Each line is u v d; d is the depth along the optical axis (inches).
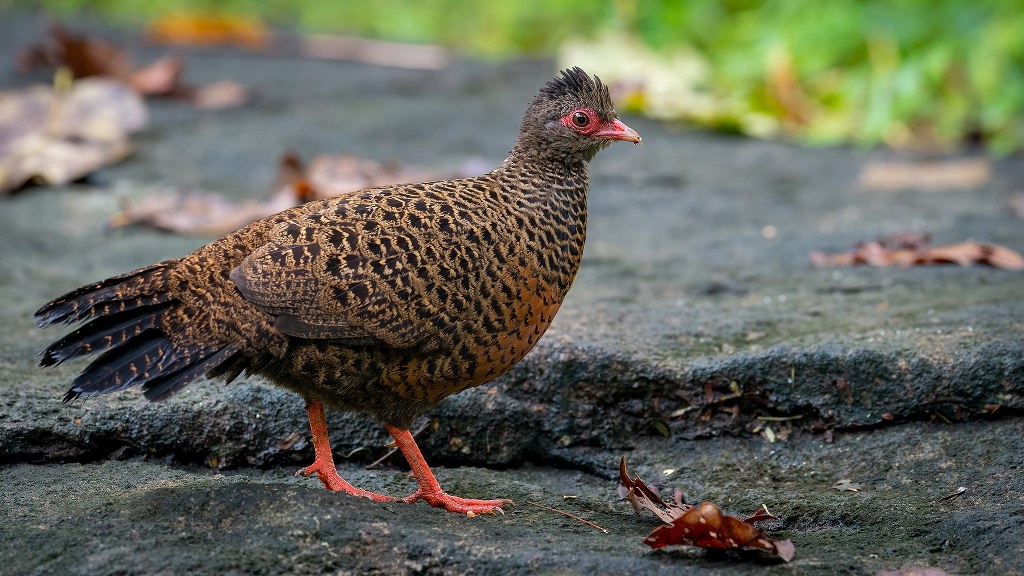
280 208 532.7
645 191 622.8
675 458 358.9
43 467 333.1
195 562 270.1
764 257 498.9
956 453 341.1
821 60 826.8
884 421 358.3
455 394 362.6
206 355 289.6
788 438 361.1
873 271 472.1
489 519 311.3
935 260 474.6
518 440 365.4
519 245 315.3
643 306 423.5
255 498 293.4
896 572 279.0
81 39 759.7
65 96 690.8
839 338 376.5
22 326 409.1
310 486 334.0
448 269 303.4
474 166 610.9
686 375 364.8
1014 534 291.3
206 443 348.2
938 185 639.1
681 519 278.2
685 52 871.7
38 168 602.5
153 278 297.4
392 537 282.4
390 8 1213.7
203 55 974.4
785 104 785.6
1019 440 340.8
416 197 314.5
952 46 773.9
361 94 837.2
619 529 311.6
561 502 331.3
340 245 299.3
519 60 934.4
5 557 275.7
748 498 329.7
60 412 342.0
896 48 805.2
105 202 577.9
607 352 368.8
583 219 340.2
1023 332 371.2
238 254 301.7
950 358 358.6
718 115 756.6
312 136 713.0
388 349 302.5
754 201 603.2
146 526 286.5
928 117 768.3
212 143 697.0
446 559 277.6
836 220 565.0
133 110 688.4
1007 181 643.5
